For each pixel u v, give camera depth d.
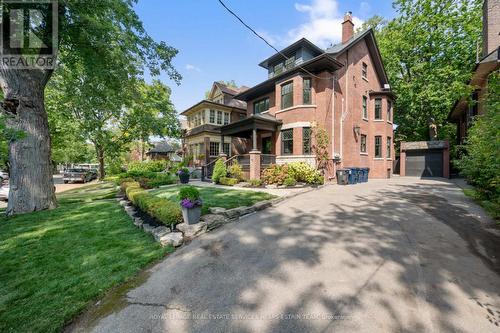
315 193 9.03
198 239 4.30
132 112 18.39
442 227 4.59
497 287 2.59
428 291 2.54
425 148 17.73
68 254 3.72
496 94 4.72
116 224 5.34
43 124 7.00
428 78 19.00
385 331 1.99
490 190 6.00
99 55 7.73
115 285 2.85
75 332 2.09
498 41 10.08
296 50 15.20
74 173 21.94
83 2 6.22
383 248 3.68
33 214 6.29
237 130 14.21
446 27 18.34
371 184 12.11
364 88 16.50
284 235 4.36
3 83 6.32
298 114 12.95
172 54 9.10
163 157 33.84
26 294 2.67
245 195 7.86
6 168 6.62
